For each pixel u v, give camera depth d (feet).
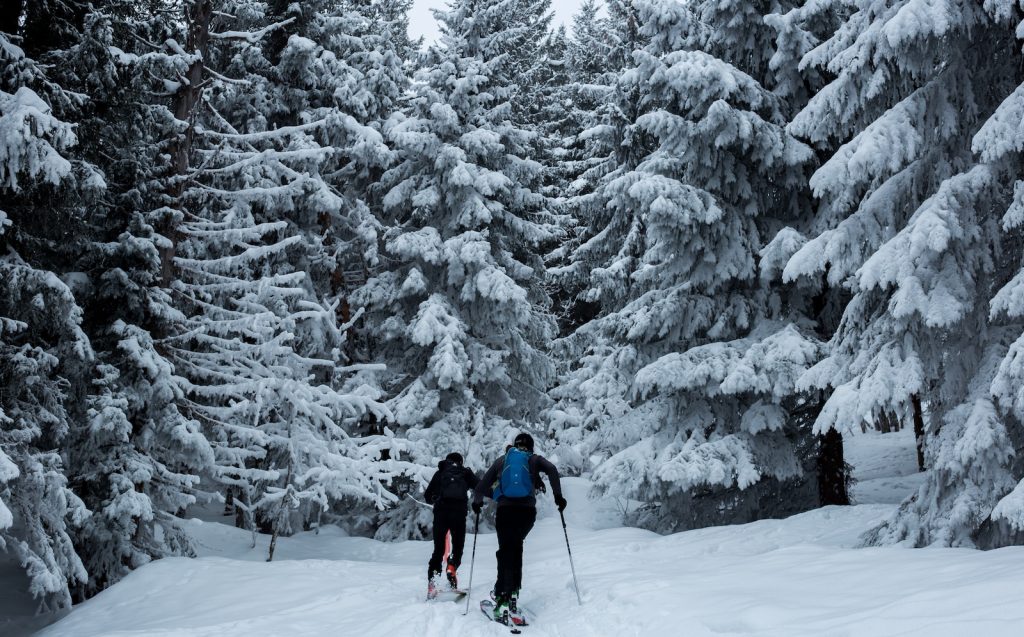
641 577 22.91
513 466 22.33
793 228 46.91
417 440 54.54
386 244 60.13
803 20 45.50
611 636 17.15
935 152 30.22
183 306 43.34
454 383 58.18
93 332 38.29
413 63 67.15
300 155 42.32
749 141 43.88
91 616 27.48
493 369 59.62
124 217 38.86
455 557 25.86
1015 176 27.02
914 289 26.18
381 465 44.04
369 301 59.57
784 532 36.22
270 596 26.71
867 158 28.09
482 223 61.41
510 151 64.18
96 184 30.32
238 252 52.19
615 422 51.67
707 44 48.70
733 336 48.16
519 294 56.75
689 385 44.47
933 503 27.14
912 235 26.23
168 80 41.63
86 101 32.40
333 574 31.32
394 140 58.29
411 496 52.01
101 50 32.17
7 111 24.11
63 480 28.68
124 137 36.52
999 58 29.63
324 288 63.52
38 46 34.50
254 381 40.86
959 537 25.70
